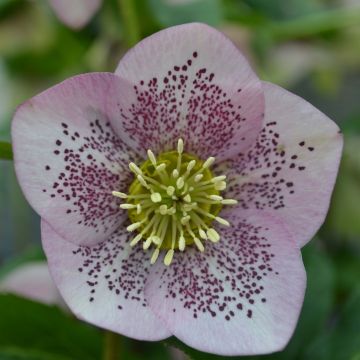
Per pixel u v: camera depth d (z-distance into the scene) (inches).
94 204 12.0
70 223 11.9
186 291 12.2
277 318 11.9
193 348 12.3
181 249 12.3
